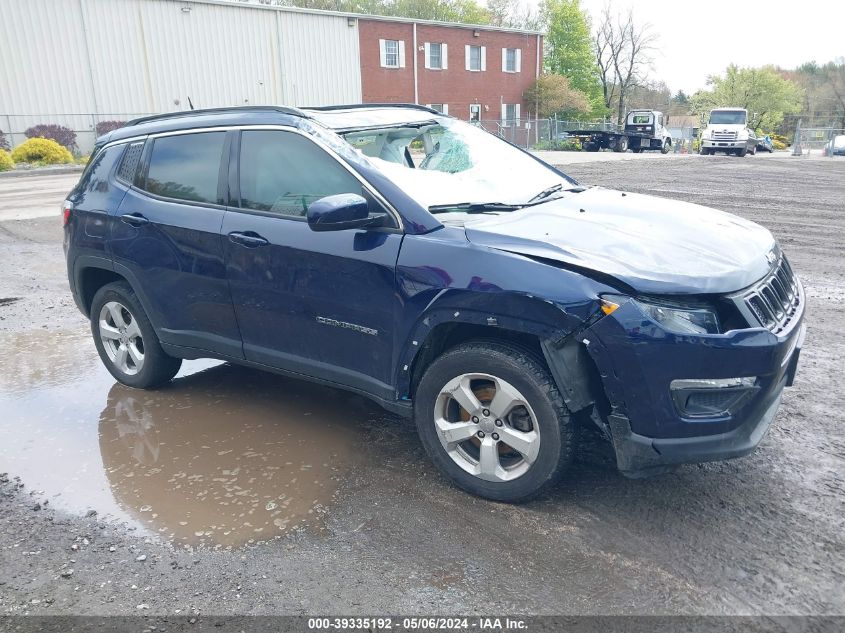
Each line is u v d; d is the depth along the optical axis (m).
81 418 4.36
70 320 6.61
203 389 4.79
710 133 33.16
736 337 2.82
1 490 3.51
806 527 3.01
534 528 3.06
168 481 3.55
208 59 32.19
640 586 2.66
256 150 3.91
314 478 3.54
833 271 7.81
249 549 2.97
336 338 3.61
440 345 3.41
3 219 12.73
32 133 27.91
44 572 2.86
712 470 3.51
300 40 34.97
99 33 29.31
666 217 3.68
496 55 44.06
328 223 3.21
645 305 2.82
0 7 27.14
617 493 3.32
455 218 3.45
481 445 3.24
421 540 2.99
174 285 4.23
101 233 4.55
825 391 4.48
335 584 2.73
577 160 25.91
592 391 3.03
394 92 39.38
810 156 32.69
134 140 4.59
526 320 2.94
